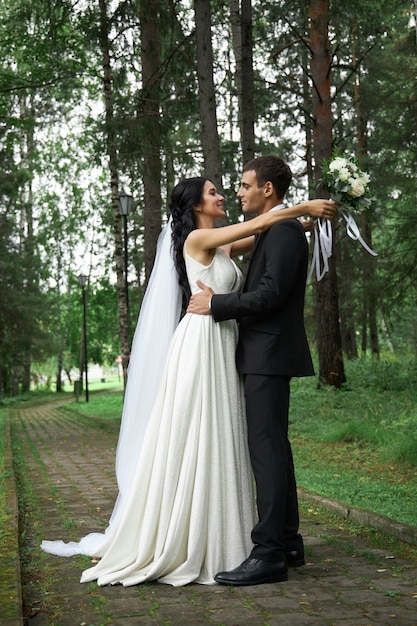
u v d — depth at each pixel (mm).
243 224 4137
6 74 16391
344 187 4055
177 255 4336
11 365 38844
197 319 4160
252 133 13656
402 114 19484
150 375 4246
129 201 17953
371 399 13359
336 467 8297
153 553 3998
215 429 4035
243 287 4445
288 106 23828
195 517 3930
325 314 15867
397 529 4746
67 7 13961
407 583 3764
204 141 12242
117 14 13836
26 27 15750
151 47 14242
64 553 4590
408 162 20344
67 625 3250
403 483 7098
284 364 4039
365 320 18828
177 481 4000
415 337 23766
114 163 14336
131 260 31203
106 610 3453
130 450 4273
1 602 3373
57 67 16062
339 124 25938
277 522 3908
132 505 4051
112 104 14180
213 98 12250
